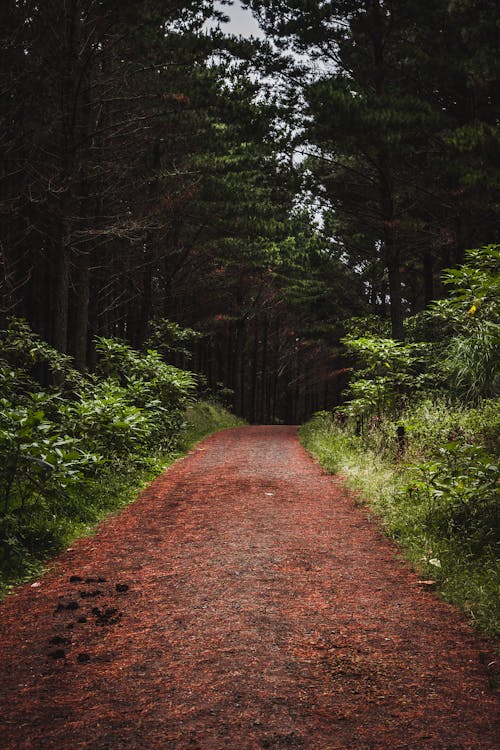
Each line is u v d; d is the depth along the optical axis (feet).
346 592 15.26
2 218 41.39
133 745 8.82
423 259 71.05
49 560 18.45
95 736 9.06
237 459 40.55
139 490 28.94
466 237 54.29
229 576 16.56
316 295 84.48
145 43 47.65
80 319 47.70
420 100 47.73
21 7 37.96
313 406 189.26
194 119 54.44
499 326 24.97
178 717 9.57
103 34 45.03
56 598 15.15
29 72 38.24
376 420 38.37
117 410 29.40
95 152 48.16
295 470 35.04
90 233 43.78
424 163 52.95
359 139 47.19
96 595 15.26
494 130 43.55
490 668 11.11
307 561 17.87
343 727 9.27
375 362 40.42
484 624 12.80
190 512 24.48
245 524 22.35
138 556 18.60
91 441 27.45
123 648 12.15
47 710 9.82
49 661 11.60
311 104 48.49
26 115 40.14
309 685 10.57
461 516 19.79
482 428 28.99
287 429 75.51
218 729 9.23
